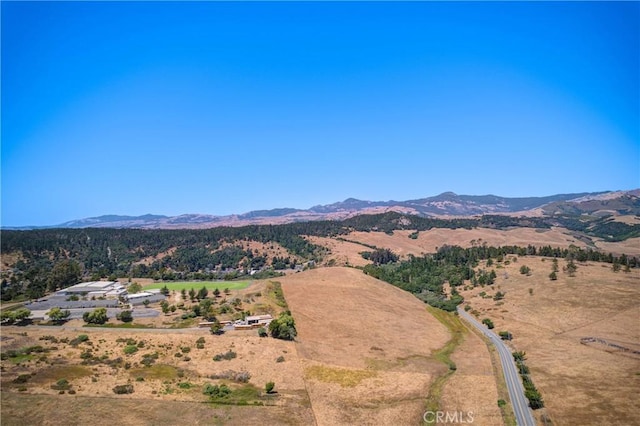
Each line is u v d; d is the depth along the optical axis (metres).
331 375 132.88
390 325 188.50
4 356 128.00
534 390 118.38
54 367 122.19
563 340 170.12
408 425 106.12
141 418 98.25
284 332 153.88
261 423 100.69
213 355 138.00
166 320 168.00
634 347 155.50
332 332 171.38
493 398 121.12
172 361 132.50
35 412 96.75
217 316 172.12
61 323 164.38
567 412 110.12
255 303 190.75
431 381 134.25
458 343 175.75
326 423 104.69
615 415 106.25
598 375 132.00
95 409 100.19
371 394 122.75
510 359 154.88
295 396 117.19
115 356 133.62
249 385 121.50
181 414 101.75
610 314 190.75
